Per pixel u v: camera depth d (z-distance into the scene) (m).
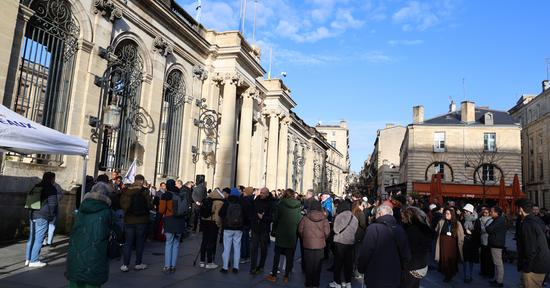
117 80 13.67
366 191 92.25
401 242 4.86
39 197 7.48
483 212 10.38
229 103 19.86
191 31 17.81
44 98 10.93
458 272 10.96
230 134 19.84
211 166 19.20
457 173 41.16
